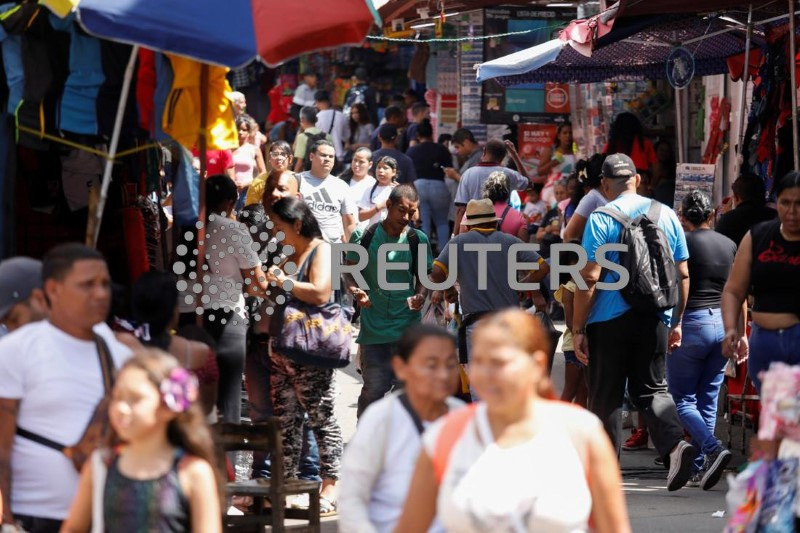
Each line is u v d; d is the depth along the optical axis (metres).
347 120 37.09
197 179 13.63
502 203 18.25
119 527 7.21
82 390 8.62
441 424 7.03
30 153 13.56
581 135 27.38
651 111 27.45
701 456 15.45
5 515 8.48
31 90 11.38
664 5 16.61
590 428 6.88
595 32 17.50
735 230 17.00
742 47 21.98
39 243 13.87
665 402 14.55
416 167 28.47
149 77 11.73
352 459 8.08
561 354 24.45
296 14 10.88
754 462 9.09
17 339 8.63
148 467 7.26
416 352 8.05
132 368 7.22
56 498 8.57
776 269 12.69
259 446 11.49
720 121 24.47
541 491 6.71
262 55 10.77
